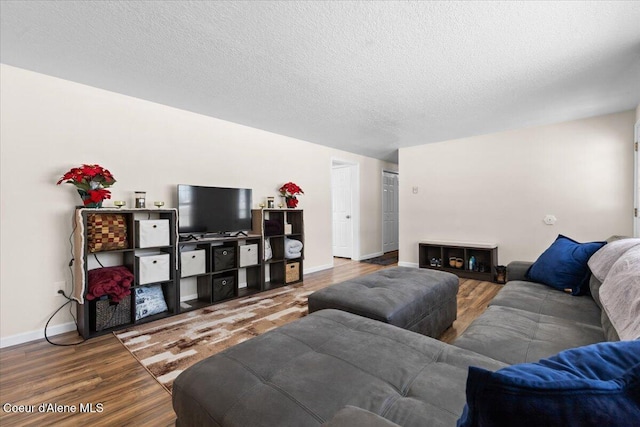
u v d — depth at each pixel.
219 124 3.57
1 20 1.70
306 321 1.59
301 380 1.04
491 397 0.44
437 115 3.41
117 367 1.92
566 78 2.45
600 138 3.48
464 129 4.04
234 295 3.39
